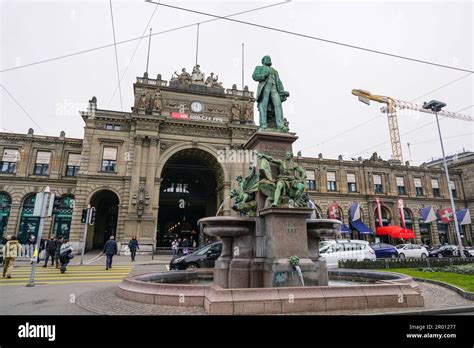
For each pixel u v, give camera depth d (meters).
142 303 7.20
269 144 9.60
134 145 35.41
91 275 15.36
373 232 42.81
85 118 36.22
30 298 8.56
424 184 48.75
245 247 8.34
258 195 8.71
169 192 46.09
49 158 40.03
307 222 8.39
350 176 46.38
